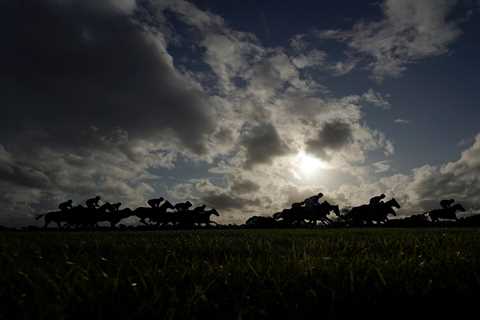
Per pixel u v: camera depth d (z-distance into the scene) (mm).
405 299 1989
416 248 4270
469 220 19359
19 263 3100
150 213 21469
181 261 3348
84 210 20203
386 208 20766
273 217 22828
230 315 1810
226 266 2803
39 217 19984
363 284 2162
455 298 2010
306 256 3291
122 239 6117
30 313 1776
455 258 3035
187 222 21656
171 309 1745
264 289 2176
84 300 1942
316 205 21797
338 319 1812
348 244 4832
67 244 4867
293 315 1805
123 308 1854
